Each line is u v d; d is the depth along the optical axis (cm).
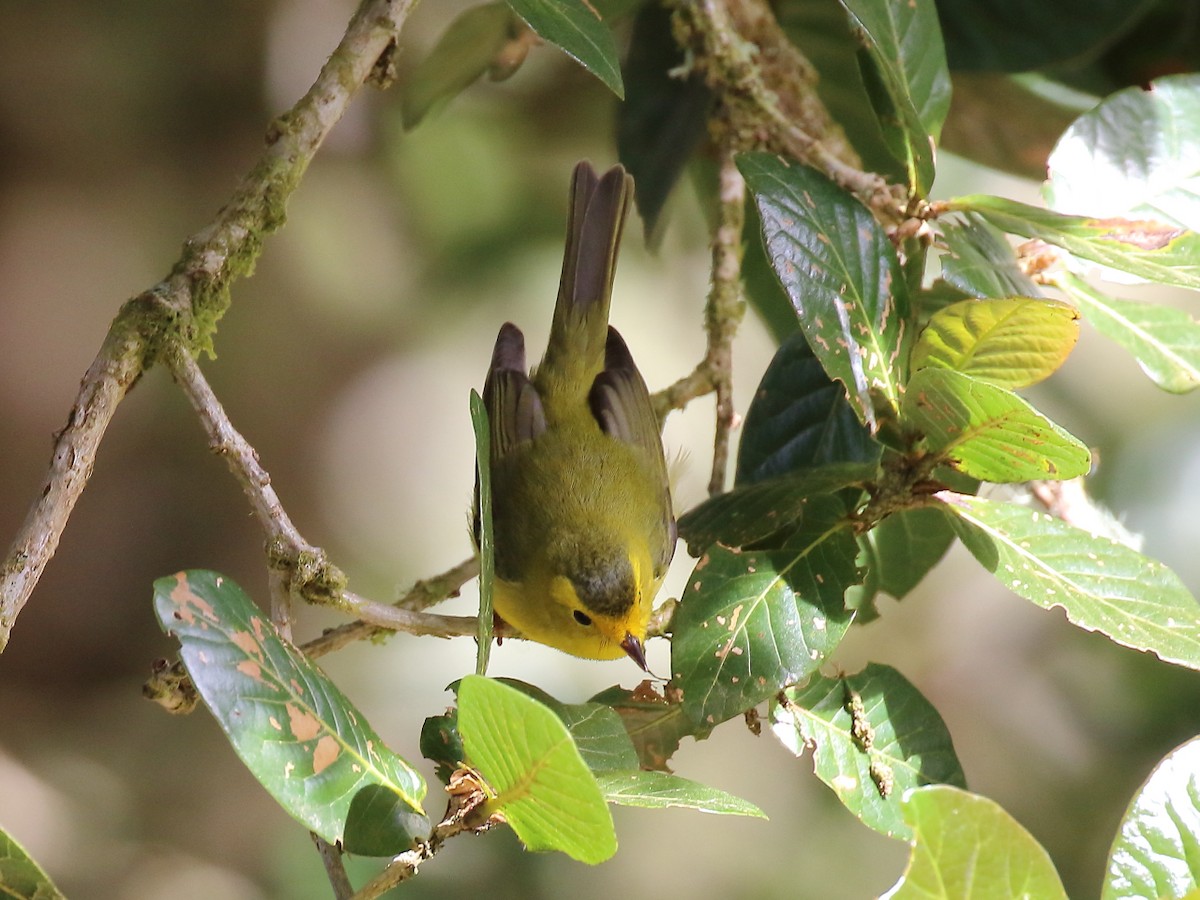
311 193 1419
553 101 1261
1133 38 881
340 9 1418
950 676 1353
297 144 567
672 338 1442
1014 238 749
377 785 463
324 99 577
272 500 513
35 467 1482
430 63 869
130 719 1455
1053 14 801
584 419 798
